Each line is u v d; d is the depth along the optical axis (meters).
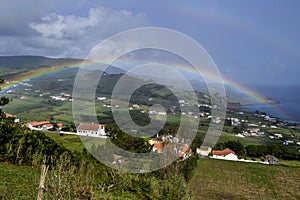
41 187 5.96
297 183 37.03
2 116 17.83
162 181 12.38
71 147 17.28
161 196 11.77
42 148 15.77
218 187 30.64
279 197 31.72
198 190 28.45
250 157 42.91
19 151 15.36
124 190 11.08
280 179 38.06
